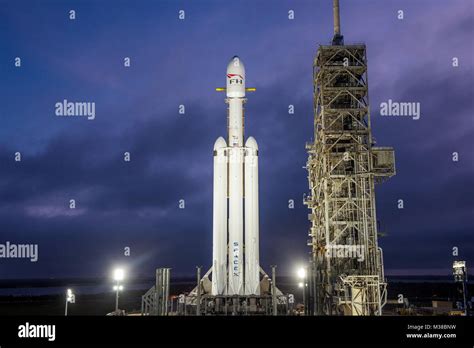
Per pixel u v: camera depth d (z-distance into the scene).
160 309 40.47
